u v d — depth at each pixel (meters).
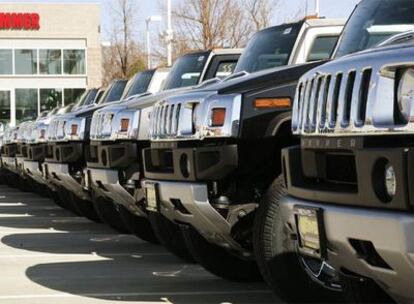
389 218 3.70
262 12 24.22
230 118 5.85
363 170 3.89
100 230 11.44
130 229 9.24
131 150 7.95
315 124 4.41
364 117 3.96
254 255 6.05
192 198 5.95
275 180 5.61
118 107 8.35
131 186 8.06
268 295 6.72
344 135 4.10
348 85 4.11
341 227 4.04
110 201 10.05
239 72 7.24
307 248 4.50
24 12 37.69
